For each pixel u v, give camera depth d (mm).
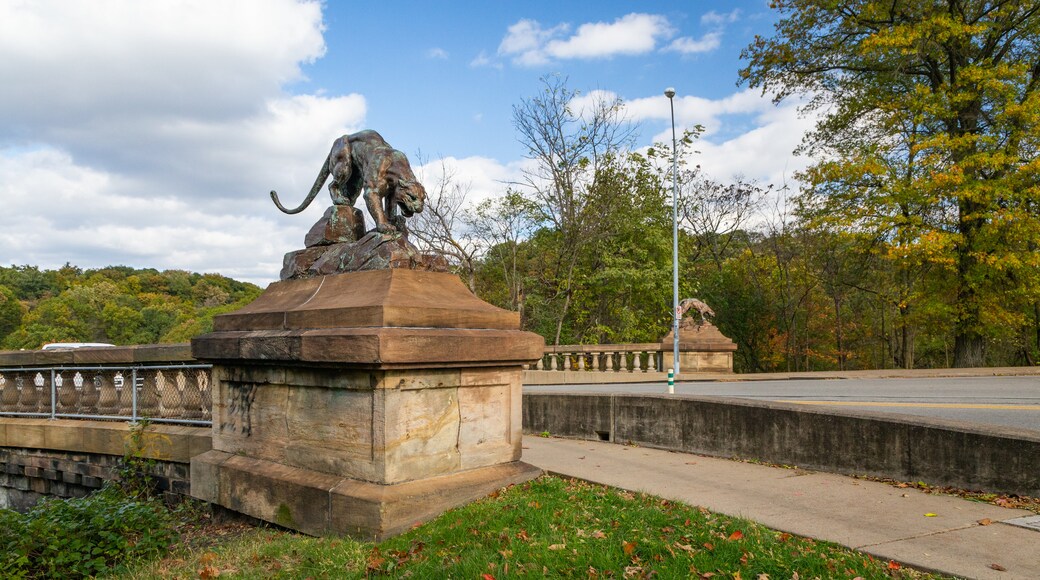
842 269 34281
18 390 11203
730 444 8039
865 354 38312
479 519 5367
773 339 37531
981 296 23812
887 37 22000
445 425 6180
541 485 6465
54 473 10211
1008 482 5770
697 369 22578
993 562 4121
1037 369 19500
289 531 6293
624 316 31484
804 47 26078
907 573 4008
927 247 21641
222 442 7523
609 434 9586
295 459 6539
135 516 6926
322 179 7961
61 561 5957
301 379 6461
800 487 6363
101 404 9938
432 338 5816
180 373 8891
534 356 6883
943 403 11352
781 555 4285
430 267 6801
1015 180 21422
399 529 5500
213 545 6367
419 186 6934
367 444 5805
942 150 22281
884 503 5691
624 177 30750
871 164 23156
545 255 32812
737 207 39375
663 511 5441
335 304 6328
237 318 7387
